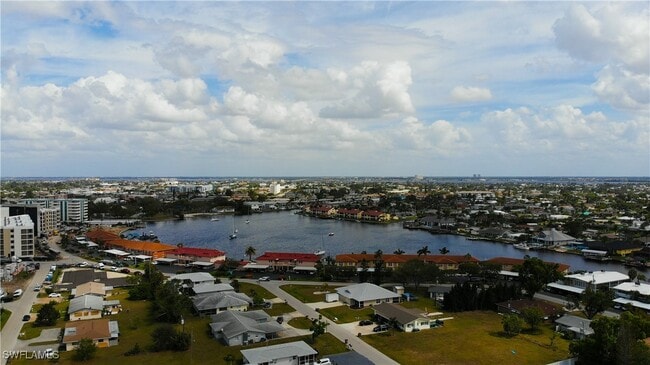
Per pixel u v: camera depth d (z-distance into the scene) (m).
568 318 111.44
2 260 195.75
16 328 109.19
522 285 139.75
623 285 142.75
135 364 89.00
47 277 162.38
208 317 119.00
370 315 120.81
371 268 176.00
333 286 154.38
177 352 95.19
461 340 102.69
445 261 178.50
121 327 110.88
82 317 116.31
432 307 129.62
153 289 134.88
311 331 107.31
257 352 88.75
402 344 100.00
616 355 80.31
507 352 95.69
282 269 182.25
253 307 127.06
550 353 95.31
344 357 89.38
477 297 128.38
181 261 198.75
